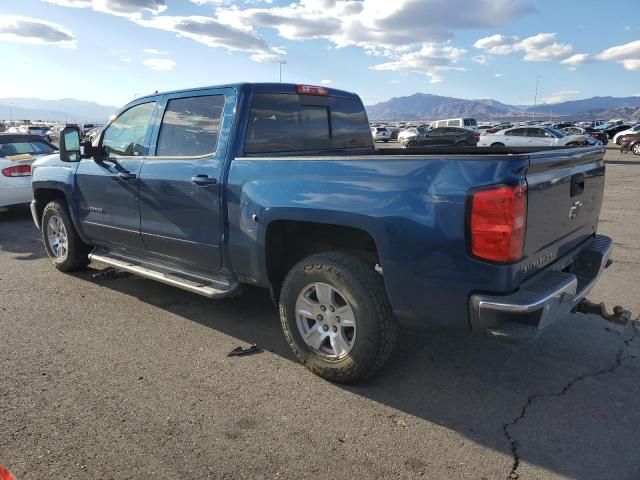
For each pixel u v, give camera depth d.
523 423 3.00
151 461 2.64
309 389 3.38
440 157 2.86
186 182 4.09
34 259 6.72
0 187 9.12
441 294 2.90
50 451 2.71
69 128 5.14
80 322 4.51
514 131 26.38
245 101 3.93
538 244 2.97
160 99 4.53
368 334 3.21
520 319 2.83
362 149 5.06
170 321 4.55
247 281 3.94
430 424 3.00
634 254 6.77
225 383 3.46
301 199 3.35
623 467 2.61
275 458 2.68
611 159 25.31
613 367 3.67
